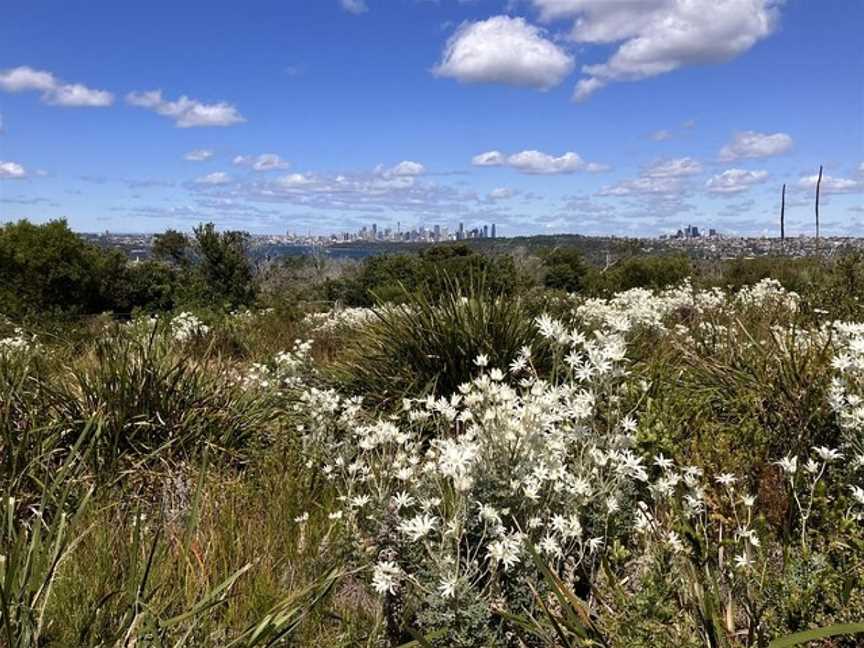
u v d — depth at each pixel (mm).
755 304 8656
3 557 2432
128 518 3387
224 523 3350
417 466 3357
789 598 2166
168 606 2539
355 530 2973
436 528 2619
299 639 2518
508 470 2793
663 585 2252
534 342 5488
